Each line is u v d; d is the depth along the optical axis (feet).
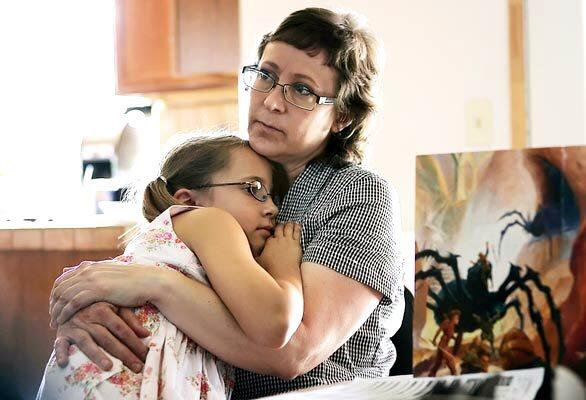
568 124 7.76
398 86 8.12
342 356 4.55
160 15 10.83
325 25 4.59
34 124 11.93
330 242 4.30
